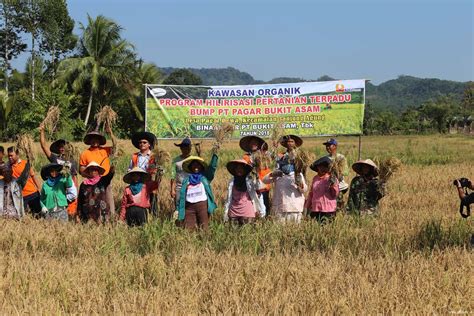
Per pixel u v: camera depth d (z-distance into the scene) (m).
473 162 25.20
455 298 5.95
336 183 9.89
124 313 5.54
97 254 7.79
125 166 19.20
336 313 5.57
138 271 6.77
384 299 5.83
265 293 5.99
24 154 11.05
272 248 8.09
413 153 30.48
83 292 6.02
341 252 7.98
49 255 7.84
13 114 40.03
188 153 10.48
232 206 10.03
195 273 6.64
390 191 14.73
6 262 7.22
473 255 7.46
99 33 47.78
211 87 13.39
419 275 6.51
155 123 13.34
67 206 10.70
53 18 52.16
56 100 41.31
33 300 5.83
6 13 50.94
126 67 48.97
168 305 5.68
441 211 11.70
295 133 13.51
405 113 91.81
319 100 13.45
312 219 9.41
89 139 10.77
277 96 13.43
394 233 8.85
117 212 11.57
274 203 10.24
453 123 86.69
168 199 12.41
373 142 46.38
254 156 10.10
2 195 10.30
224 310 5.59
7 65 52.75
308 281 6.34
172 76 107.12
